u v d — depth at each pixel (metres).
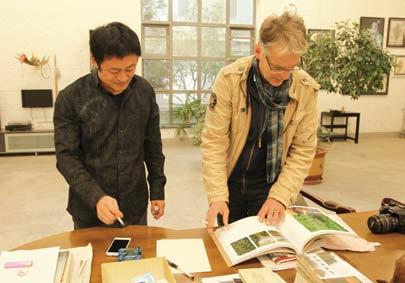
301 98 1.38
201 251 1.17
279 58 1.11
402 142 6.62
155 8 5.96
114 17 5.61
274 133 1.40
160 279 0.98
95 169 1.42
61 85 5.62
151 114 1.50
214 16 6.20
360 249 1.20
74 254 1.10
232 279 1.01
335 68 4.15
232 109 1.38
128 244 1.19
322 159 4.16
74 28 5.51
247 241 1.15
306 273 0.95
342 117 6.70
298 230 1.18
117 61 1.16
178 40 6.13
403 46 6.84
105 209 1.20
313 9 6.31
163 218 3.20
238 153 1.46
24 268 0.98
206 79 6.34
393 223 1.32
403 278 0.79
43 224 3.04
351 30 4.34
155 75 6.14
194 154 5.51
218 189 1.33
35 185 3.99
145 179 1.55
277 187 1.37
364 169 4.80
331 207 1.67
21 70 5.48
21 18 5.35
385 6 6.60
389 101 7.03
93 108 1.35
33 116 5.64
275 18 1.11
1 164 4.85
